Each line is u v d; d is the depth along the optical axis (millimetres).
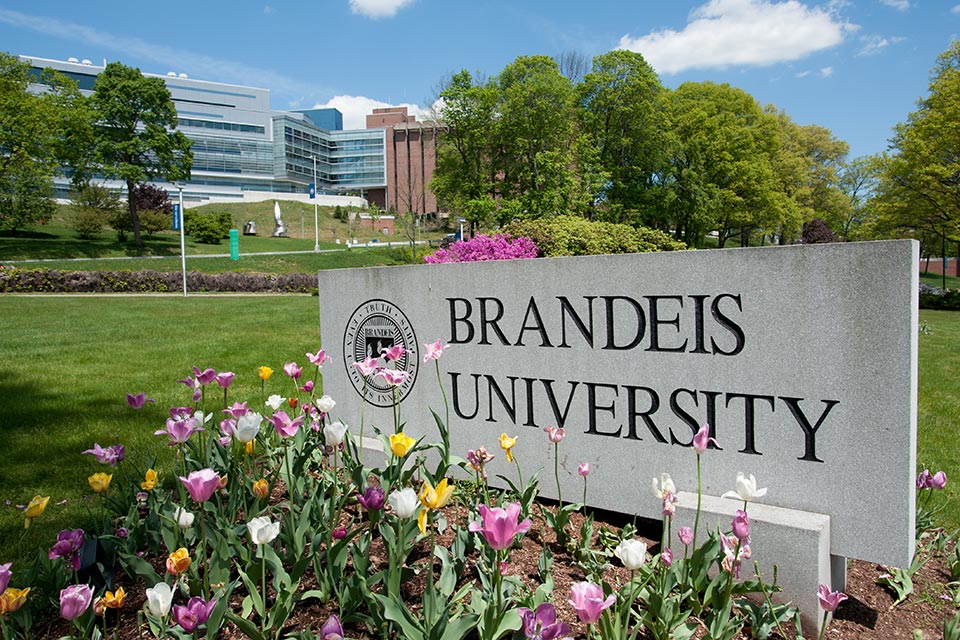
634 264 3139
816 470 2695
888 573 2906
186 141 46719
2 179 37219
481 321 3742
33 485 3943
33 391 6633
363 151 108062
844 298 2588
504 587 2361
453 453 3920
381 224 71000
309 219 73688
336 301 4465
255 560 2361
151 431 5082
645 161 35625
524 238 10453
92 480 2635
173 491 3459
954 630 2236
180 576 2330
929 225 27297
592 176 31953
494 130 36594
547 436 3527
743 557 2232
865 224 31094
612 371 3262
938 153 24312
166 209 52594
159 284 26875
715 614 2283
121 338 10852
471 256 9938
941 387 7258
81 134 39625
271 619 2131
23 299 19812
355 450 3533
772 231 44406
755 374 2826
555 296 3432
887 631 2488
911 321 2455
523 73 35000
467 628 1947
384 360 4195
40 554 2529
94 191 46688
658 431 3135
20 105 33406
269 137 101875
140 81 43594
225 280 27766
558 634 1767
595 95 34938
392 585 2137
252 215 72750
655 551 3002
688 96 41469
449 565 2404
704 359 2967
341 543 2322
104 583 2590
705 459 2994
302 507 2848
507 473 3701
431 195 88562
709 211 36406
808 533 2479
